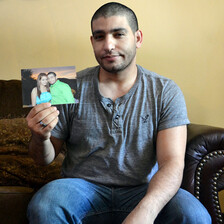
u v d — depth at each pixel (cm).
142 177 114
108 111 114
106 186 114
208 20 180
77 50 186
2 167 141
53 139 120
